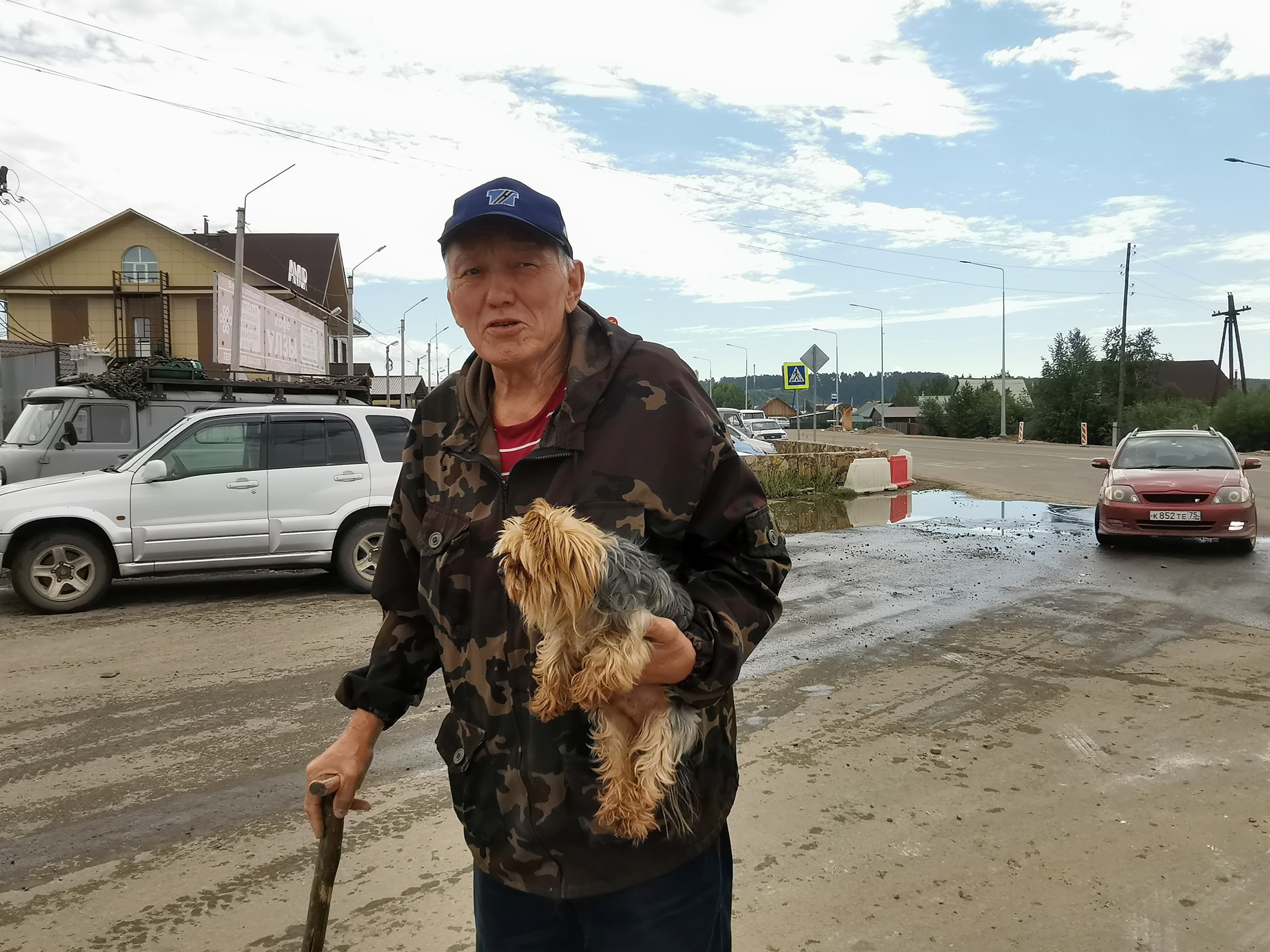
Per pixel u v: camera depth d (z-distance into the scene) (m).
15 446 10.58
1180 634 6.89
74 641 6.91
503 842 1.58
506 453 1.67
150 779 4.29
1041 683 5.63
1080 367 53.81
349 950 2.84
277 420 8.66
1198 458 12.05
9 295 35.38
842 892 3.14
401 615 1.90
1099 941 2.83
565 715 1.52
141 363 11.12
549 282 1.63
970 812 3.78
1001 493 19.22
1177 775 4.15
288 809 3.94
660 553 1.56
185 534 8.23
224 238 43.94
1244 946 2.80
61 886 3.29
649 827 1.46
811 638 6.86
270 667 6.18
